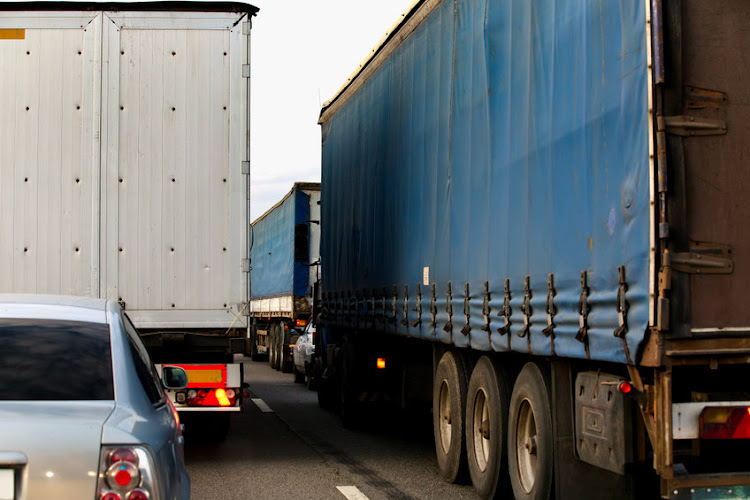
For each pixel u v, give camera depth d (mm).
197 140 10727
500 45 8266
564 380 6969
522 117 7703
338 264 16078
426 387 11617
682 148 5605
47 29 10617
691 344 5512
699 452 5824
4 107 10547
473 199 8844
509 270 7875
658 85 5605
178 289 10633
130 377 4883
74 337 5008
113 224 10570
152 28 10734
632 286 5785
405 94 11484
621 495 6180
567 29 6883
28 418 4188
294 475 9953
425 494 8914
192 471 10195
